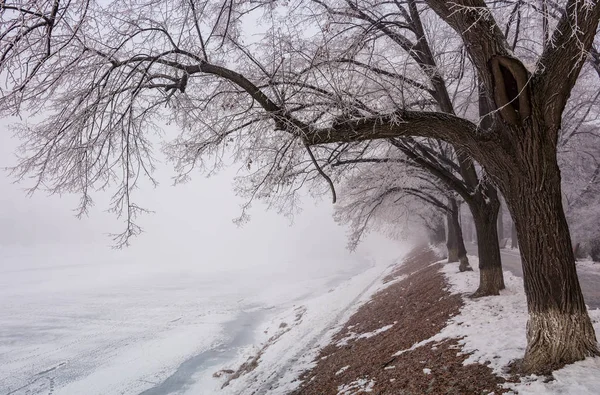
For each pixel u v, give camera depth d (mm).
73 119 4812
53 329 21828
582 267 20547
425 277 18469
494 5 7312
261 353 13570
